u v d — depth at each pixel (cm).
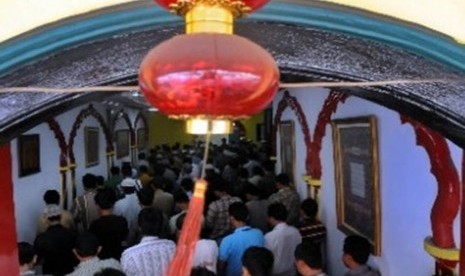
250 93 81
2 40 129
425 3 141
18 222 574
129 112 1370
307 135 579
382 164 353
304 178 585
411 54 144
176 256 87
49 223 538
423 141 254
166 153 1314
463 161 186
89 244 339
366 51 145
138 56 141
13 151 564
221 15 88
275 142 863
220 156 1050
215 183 568
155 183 627
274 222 440
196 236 87
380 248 358
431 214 260
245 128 1656
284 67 145
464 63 143
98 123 1009
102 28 134
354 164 409
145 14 133
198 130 85
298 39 144
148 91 83
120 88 115
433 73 145
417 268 302
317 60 145
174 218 494
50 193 552
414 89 147
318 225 516
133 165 1440
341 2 138
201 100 80
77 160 856
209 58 80
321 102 518
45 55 134
